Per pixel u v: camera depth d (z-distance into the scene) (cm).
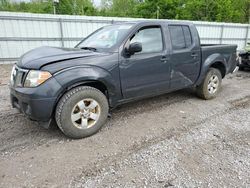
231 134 346
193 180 241
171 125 375
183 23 445
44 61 297
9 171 252
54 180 239
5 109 436
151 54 383
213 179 243
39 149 297
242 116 418
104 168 260
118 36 366
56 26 1227
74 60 312
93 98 328
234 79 739
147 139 327
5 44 1119
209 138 332
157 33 399
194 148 304
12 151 291
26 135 334
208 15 2948
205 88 497
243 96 542
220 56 507
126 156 284
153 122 386
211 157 284
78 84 312
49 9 3828
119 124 376
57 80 292
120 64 346
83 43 416
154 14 3347
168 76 418
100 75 323
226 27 1756
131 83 367
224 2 2905
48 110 294
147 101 491
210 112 435
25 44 1171
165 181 239
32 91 286
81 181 238
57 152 291
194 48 453
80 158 278
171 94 546
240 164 270
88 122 334
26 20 1140
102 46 368
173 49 417
